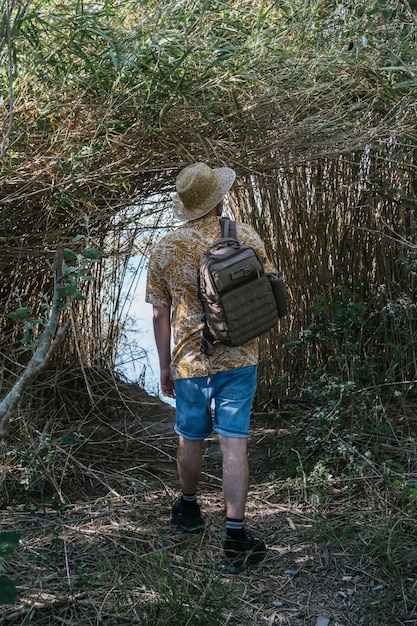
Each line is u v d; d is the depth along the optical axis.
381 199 4.70
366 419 4.17
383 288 4.60
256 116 3.73
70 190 3.66
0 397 4.02
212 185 3.20
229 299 3.02
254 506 3.78
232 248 3.08
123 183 3.63
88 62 3.38
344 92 3.85
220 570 3.14
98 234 4.15
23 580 3.00
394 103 3.95
